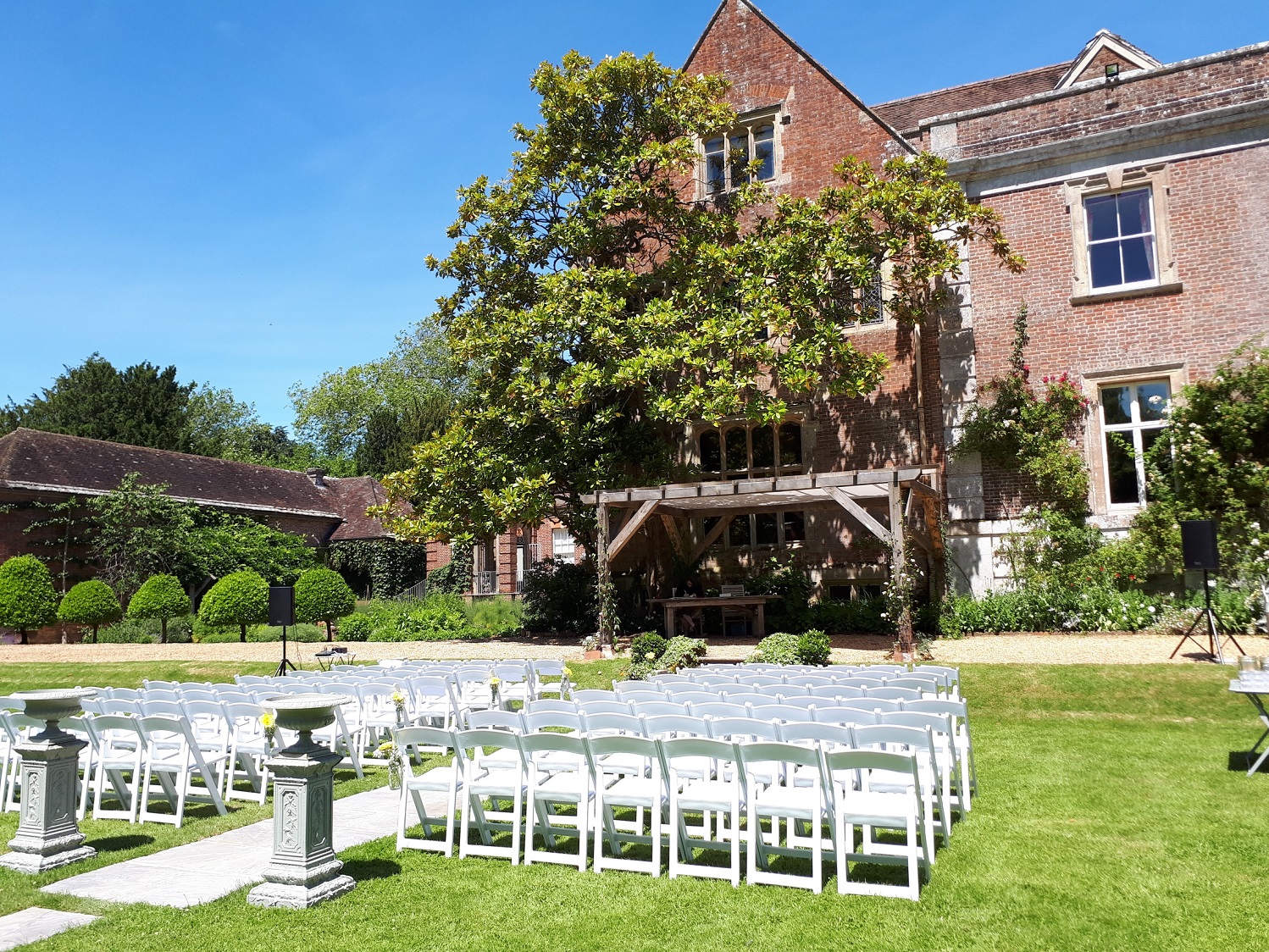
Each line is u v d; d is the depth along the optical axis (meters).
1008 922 4.66
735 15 20.59
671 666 12.81
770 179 19.86
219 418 61.38
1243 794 6.83
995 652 12.94
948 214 15.61
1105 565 14.93
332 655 15.59
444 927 4.84
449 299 18.42
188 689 9.67
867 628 15.95
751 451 19.83
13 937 4.80
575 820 6.43
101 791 7.80
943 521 16.59
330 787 5.52
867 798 5.67
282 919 5.00
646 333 16.00
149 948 4.62
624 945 4.55
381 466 47.75
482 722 6.83
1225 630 13.03
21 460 26.64
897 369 18.47
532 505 16.28
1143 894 4.93
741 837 6.01
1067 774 7.65
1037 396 16.17
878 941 4.49
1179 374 15.25
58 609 22.19
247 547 28.88
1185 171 15.47
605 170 17.53
